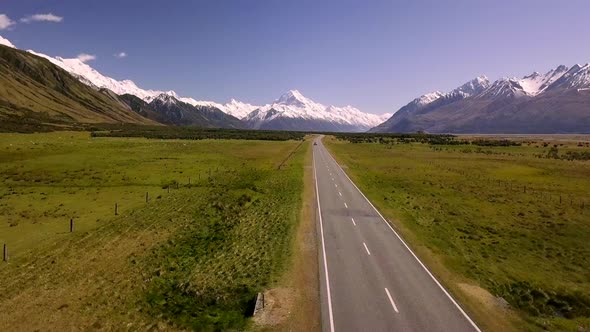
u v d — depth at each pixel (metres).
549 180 73.38
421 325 20.81
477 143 174.50
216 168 79.50
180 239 35.59
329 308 22.45
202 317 22.08
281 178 67.81
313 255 30.88
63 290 25.20
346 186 61.84
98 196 52.44
